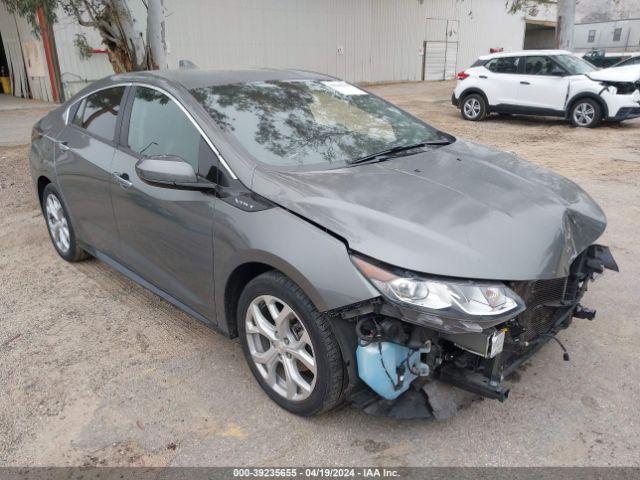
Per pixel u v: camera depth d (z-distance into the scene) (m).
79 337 3.66
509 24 32.41
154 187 3.30
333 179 2.90
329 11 22.55
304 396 2.73
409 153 3.45
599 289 4.15
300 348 2.68
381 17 24.84
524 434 2.68
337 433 2.72
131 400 3.01
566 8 15.84
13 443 2.72
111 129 3.86
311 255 2.49
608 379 3.08
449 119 13.89
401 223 2.51
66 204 4.41
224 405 2.95
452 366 2.61
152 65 8.76
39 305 4.12
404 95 20.41
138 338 3.63
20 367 3.33
